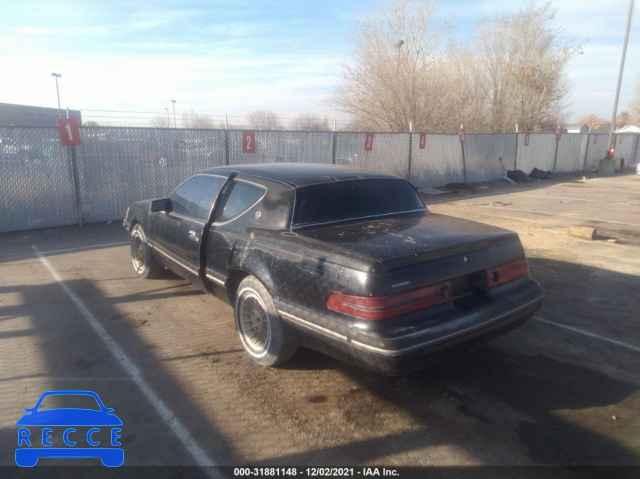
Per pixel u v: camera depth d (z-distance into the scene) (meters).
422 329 3.19
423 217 4.52
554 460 2.98
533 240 9.16
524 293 3.88
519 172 20.52
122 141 10.71
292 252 3.71
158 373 4.03
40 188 9.86
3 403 3.56
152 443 3.13
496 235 3.86
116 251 8.18
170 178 11.51
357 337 3.16
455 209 13.04
